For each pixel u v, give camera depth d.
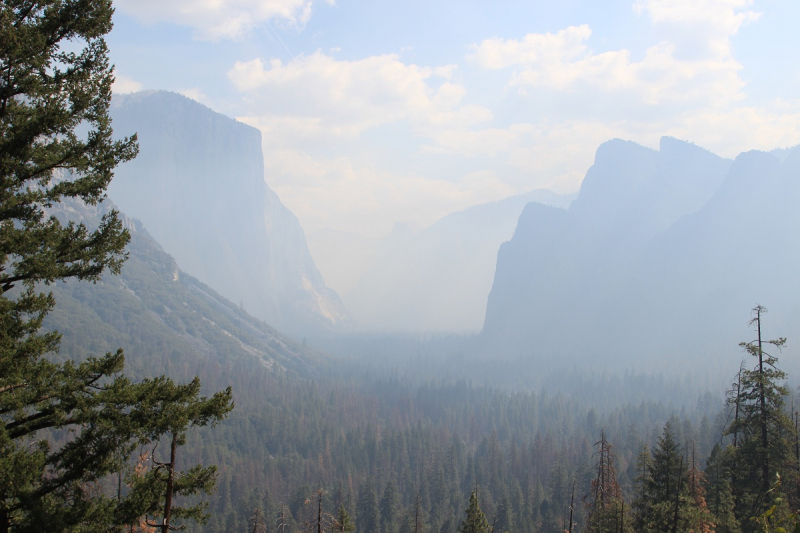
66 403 21.64
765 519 14.11
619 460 120.75
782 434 42.09
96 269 24.28
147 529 27.16
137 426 21.67
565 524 100.38
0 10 21.33
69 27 23.47
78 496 21.80
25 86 22.14
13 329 21.70
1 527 20.23
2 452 20.16
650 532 46.31
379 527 106.31
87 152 24.66
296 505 110.12
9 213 22.47
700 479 53.12
